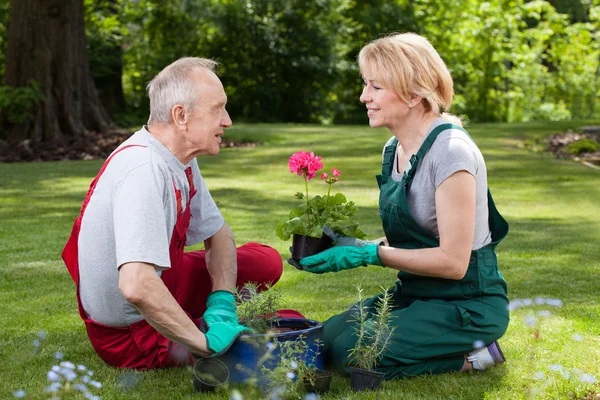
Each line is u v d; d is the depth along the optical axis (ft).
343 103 96.22
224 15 85.56
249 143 55.26
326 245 9.71
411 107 9.70
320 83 90.17
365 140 54.75
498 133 57.06
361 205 28.96
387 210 9.96
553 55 95.40
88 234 9.41
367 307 10.17
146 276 8.63
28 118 57.72
